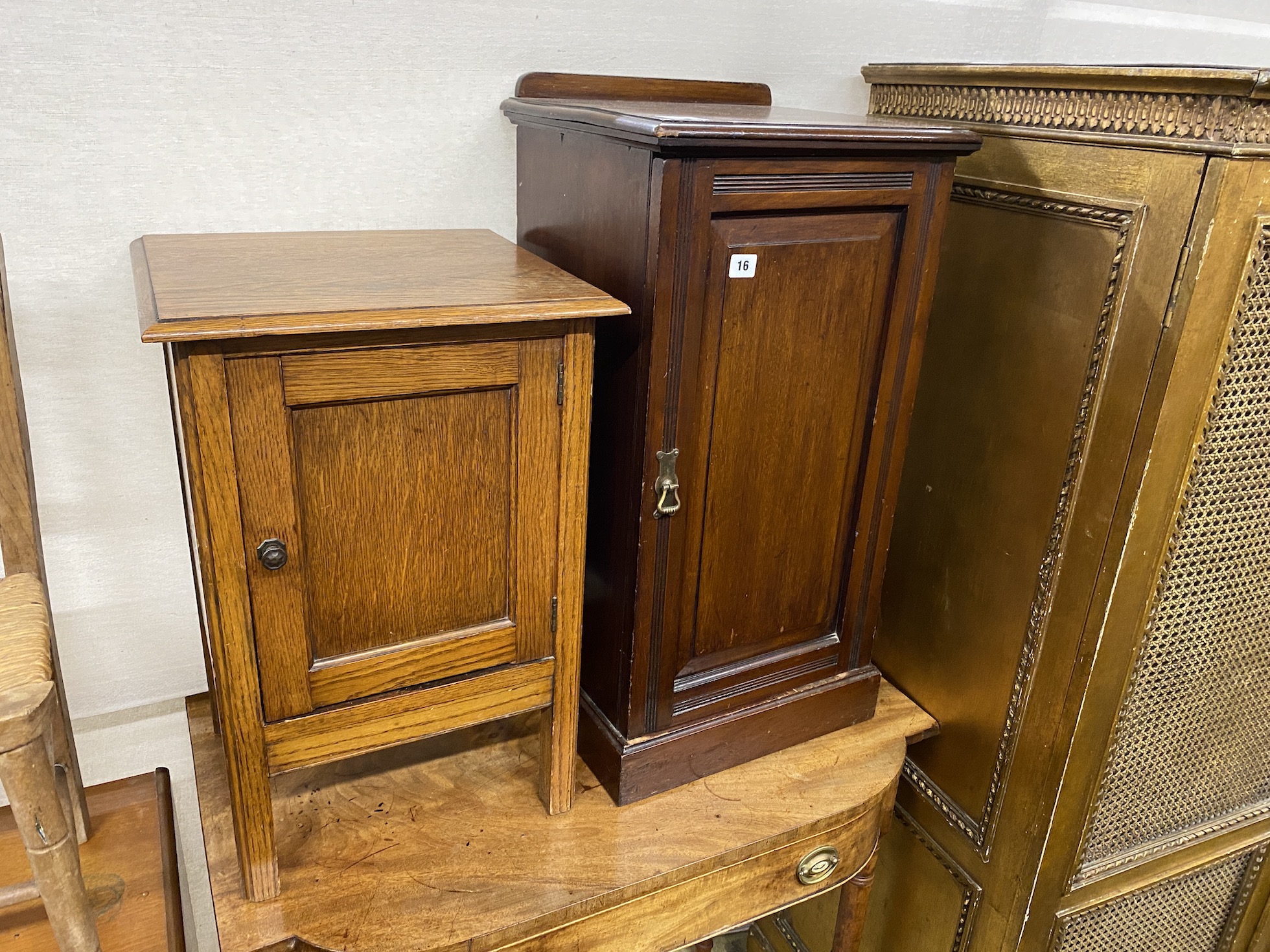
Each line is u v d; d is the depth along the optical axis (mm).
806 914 1761
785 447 1093
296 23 1093
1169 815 1337
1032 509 1153
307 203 1178
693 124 865
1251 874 1505
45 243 1065
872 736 1312
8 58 983
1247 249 919
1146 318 966
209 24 1053
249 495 806
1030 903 1271
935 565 1336
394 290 867
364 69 1146
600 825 1108
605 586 1120
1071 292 1055
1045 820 1208
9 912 1085
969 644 1291
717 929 1139
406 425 865
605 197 985
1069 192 1043
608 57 1288
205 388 754
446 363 851
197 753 1175
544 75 1228
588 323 897
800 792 1186
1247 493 1082
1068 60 1714
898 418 1146
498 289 896
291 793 1141
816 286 1023
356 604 910
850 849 1212
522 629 1001
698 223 913
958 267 1219
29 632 898
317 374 800
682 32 1330
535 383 899
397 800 1136
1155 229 943
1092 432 1048
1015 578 1194
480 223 1289
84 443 1156
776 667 1225
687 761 1172
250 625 851
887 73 1335
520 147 1217
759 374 1032
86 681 1265
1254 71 833
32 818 822
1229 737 1305
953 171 1061
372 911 967
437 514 914
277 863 970
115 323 1126
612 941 1057
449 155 1233
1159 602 1106
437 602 951
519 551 964
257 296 818
